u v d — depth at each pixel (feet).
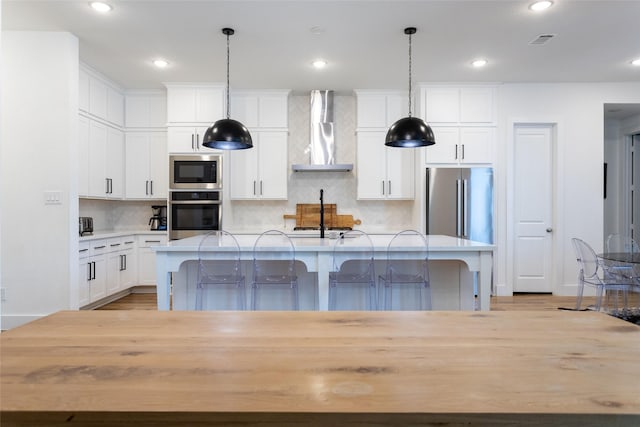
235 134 10.82
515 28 11.28
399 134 10.63
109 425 1.96
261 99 16.84
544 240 16.55
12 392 2.15
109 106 15.69
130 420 1.96
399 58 13.51
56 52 11.45
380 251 9.65
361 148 16.99
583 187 16.28
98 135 14.93
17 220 11.49
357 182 17.15
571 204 16.28
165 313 3.78
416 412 1.93
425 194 15.89
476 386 2.21
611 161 19.63
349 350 2.78
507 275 16.22
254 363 2.54
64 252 11.50
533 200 16.57
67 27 11.21
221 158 16.22
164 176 16.90
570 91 16.21
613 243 14.65
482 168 15.81
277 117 16.89
